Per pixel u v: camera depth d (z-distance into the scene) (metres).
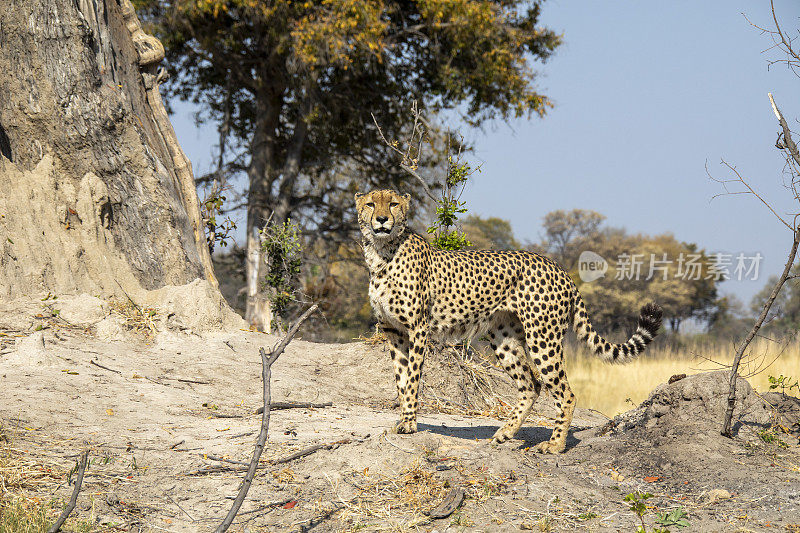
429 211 26.61
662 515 5.70
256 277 27.19
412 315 7.42
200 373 10.84
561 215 56.44
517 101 26.98
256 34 27.09
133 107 14.75
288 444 7.41
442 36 27.41
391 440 7.04
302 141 28.58
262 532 5.56
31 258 12.44
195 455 7.09
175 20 25.64
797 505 5.74
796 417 8.16
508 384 12.41
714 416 8.00
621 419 8.67
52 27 13.58
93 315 11.83
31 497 5.88
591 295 45.97
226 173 29.27
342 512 5.85
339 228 30.06
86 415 8.23
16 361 9.85
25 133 13.68
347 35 24.52
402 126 28.58
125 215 13.81
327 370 12.10
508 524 5.57
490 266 7.69
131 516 5.76
